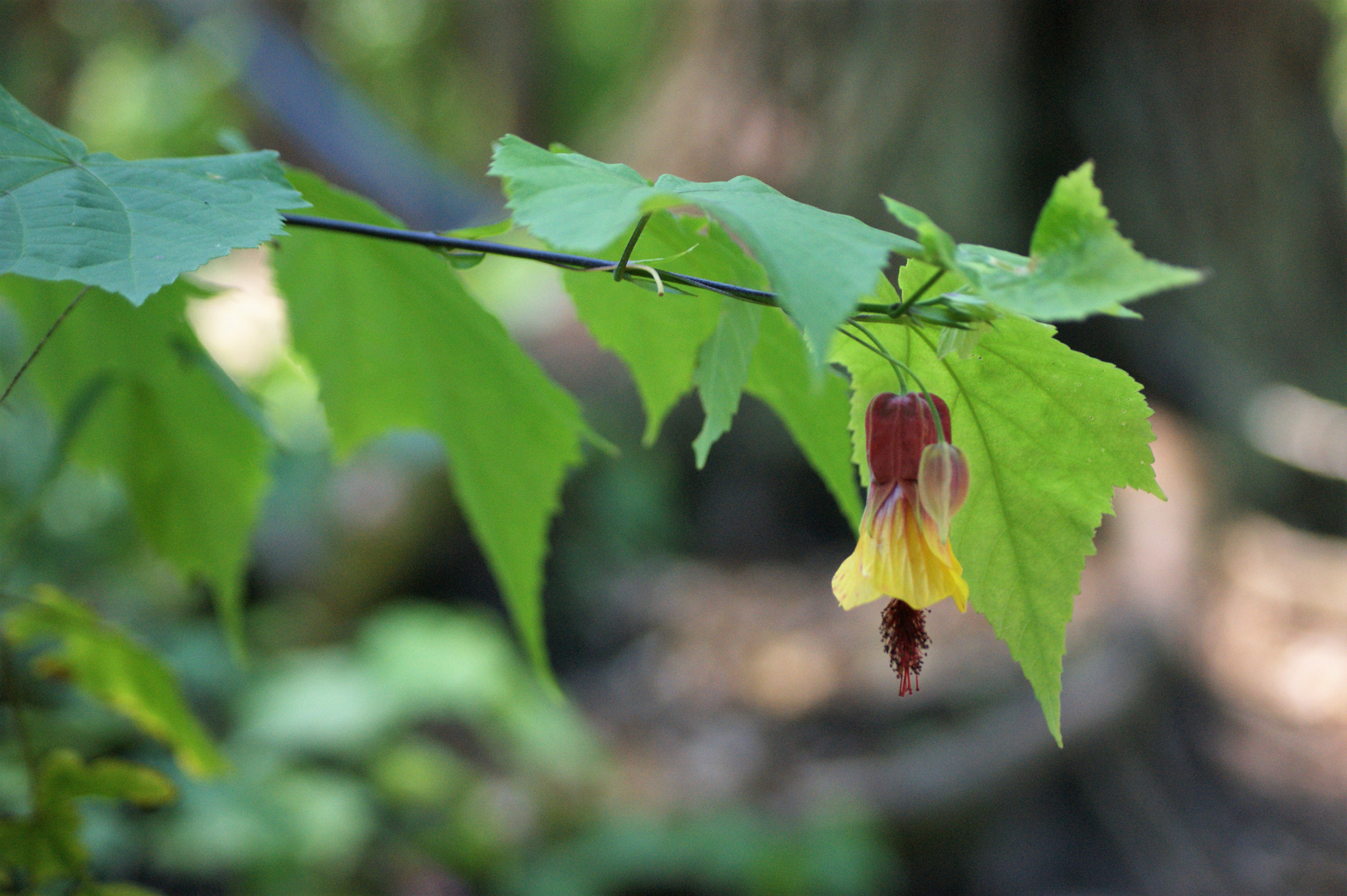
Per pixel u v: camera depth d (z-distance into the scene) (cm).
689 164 598
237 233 82
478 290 611
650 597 545
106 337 147
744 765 422
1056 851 416
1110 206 571
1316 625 521
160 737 154
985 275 75
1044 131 574
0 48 828
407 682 412
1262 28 587
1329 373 620
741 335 95
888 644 111
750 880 361
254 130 779
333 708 395
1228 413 544
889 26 559
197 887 335
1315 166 623
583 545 552
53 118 880
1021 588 99
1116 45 568
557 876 366
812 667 481
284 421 538
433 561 526
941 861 405
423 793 394
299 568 497
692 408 590
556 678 496
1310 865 407
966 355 87
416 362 153
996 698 455
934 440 94
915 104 557
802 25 568
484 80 1391
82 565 440
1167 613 482
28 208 79
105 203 82
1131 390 89
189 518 170
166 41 863
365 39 1446
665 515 580
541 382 140
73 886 122
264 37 719
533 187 78
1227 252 582
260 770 368
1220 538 527
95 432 162
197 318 586
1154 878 407
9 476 402
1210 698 480
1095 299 70
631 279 93
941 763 414
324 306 147
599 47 1388
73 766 121
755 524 594
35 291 142
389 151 686
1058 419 94
